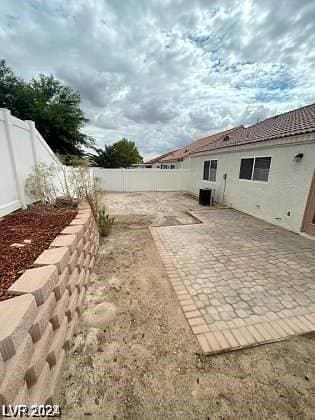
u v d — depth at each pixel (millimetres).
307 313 2480
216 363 1825
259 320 2361
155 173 15484
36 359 1328
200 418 1407
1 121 3553
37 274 1656
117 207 9297
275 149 6324
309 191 5215
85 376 1688
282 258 4000
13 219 3504
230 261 3871
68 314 2021
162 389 1599
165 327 2244
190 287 3016
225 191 9648
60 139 13969
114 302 2662
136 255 4145
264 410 1458
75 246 2500
